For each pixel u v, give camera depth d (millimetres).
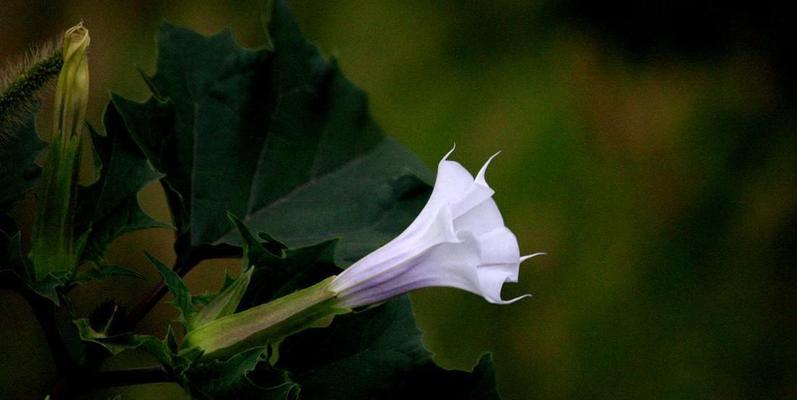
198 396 1594
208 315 1604
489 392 1637
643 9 2557
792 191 2533
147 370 1612
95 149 1622
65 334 1623
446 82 2502
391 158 1701
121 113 1627
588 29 2578
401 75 2512
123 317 1621
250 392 1591
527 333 2439
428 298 2438
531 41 2555
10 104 1604
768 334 2488
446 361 2396
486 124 2479
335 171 1695
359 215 1684
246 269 1610
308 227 1680
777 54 2602
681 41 2602
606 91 2553
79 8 2500
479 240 1583
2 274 1604
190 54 1679
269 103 1690
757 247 2521
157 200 2451
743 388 2482
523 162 2461
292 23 1695
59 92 1596
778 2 2547
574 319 2438
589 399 2420
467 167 2449
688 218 2521
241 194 1680
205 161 1675
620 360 2438
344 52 2523
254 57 1688
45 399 1601
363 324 1639
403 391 1637
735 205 2527
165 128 1663
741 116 2580
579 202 2463
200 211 1670
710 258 2512
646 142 2529
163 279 1619
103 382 1612
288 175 1688
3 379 2420
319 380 1633
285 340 1634
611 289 2463
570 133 2482
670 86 2586
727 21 2584
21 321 2455
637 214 2488
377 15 2545
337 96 1700
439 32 2541
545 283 2449
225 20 2514
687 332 2477
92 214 1621
